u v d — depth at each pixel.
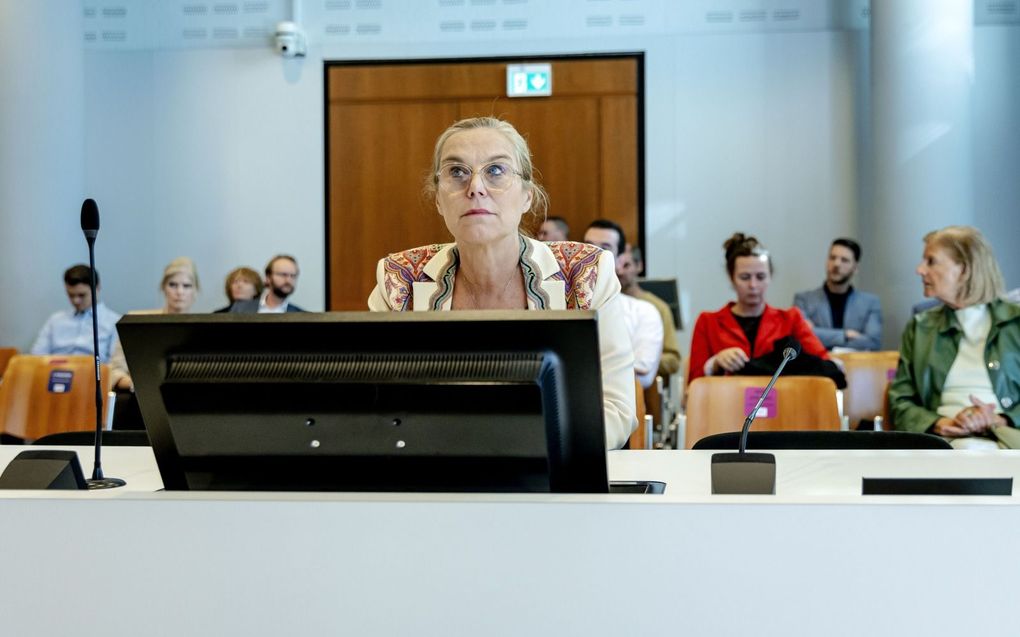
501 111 6.44
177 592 0.94
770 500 0.90
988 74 6.20
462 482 1.07
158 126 6.59
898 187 5.67
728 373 3.59
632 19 6.38
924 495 1.01
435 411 1.03
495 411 1.02
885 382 3.62
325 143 6.54
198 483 1.13
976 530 0.87
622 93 6.39
